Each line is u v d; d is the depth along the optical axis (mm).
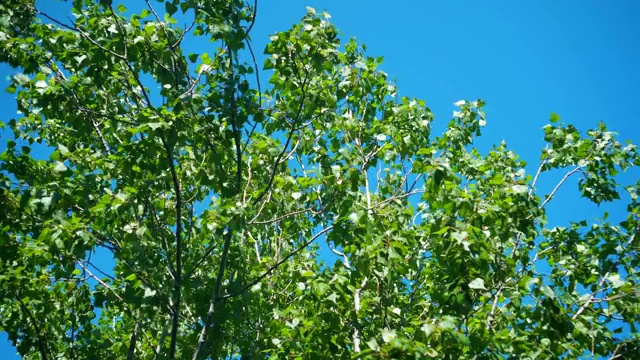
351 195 7016
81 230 6480
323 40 7371
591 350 6965
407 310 7594
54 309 8086
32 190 6527
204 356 7285
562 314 6391
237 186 7418
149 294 6762
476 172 8859
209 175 7098
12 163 7031
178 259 7180
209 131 7277
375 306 7223
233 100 7285
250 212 6641
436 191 6512
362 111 9086
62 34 7191
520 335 6668
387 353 5746
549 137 8680
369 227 6551
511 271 6953
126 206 6590
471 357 6258
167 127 6508
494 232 6543
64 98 7195
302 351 6969
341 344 6891
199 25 7344
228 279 8203
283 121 7871
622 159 8695
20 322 8188
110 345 8016
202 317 7543
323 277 7152
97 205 6438
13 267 7910
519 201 6906
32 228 7340
